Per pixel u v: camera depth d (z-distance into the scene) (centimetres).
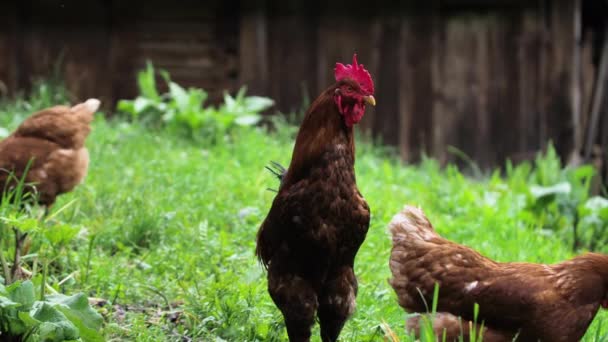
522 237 436
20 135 397
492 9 636
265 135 586
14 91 641
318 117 320
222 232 392
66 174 395
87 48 648
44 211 395
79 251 380
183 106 570
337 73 323
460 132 640
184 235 399
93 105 409
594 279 327
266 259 327
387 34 643
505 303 327
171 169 469
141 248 389
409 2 640
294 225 318
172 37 654
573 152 631
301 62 649
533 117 635
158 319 345
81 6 646
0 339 309
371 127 643
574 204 460
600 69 659
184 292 356
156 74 654
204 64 656
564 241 457
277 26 650
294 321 323
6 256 354
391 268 342
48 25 644
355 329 344
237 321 341
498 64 637
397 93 642
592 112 658
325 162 318
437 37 639
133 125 565
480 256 337
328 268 322
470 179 596
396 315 355
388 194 475
